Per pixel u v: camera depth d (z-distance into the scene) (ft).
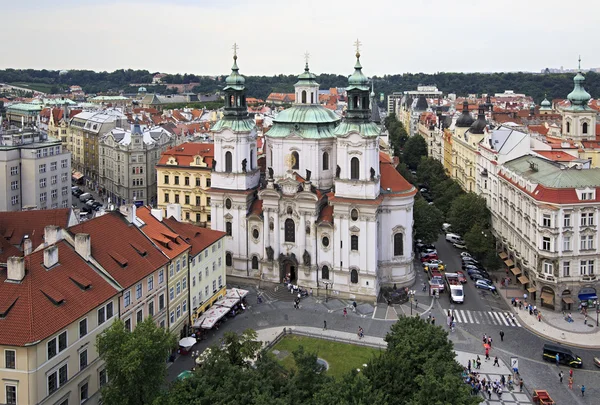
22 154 542.98
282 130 481.87
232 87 476.54
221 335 388.37
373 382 255.09
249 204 487.20
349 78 445.37
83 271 296.51
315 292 464.24
